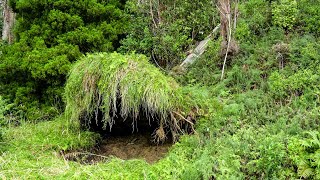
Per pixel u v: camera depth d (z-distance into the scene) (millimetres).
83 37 8242
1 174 4836
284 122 5195
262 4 8227
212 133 5430
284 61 6734
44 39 8266
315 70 6094
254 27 7758
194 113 5809
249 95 6070
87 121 6340
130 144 6250
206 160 4664
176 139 5785
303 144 4363
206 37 8430
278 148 4477
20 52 8047
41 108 7793
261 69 6723
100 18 8906
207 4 8539
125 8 9109
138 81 5555
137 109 5656
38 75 7562
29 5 8406
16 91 7891
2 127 6250
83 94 5902
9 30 11438
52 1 8391
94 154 5730
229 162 4652
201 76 7113
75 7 8562
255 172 4531
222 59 7266
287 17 7461
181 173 4688
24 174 4883
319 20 7203
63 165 5188
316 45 6660
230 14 7184
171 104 5633
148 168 4918
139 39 8367
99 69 5805
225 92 6328
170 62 8086
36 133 6328
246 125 5426
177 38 7883
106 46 8438
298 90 5922
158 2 8625
